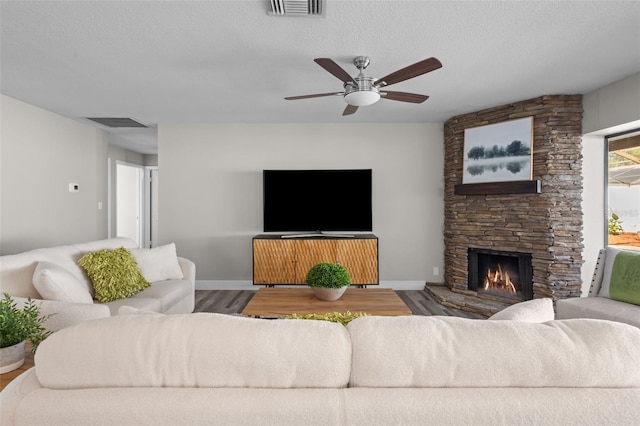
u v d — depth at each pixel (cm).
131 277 281
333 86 328
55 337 84
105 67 283
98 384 82
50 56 263
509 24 217
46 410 77
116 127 492
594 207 361
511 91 345
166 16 209
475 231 418
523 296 383
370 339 84
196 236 477
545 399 77
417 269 477
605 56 264
